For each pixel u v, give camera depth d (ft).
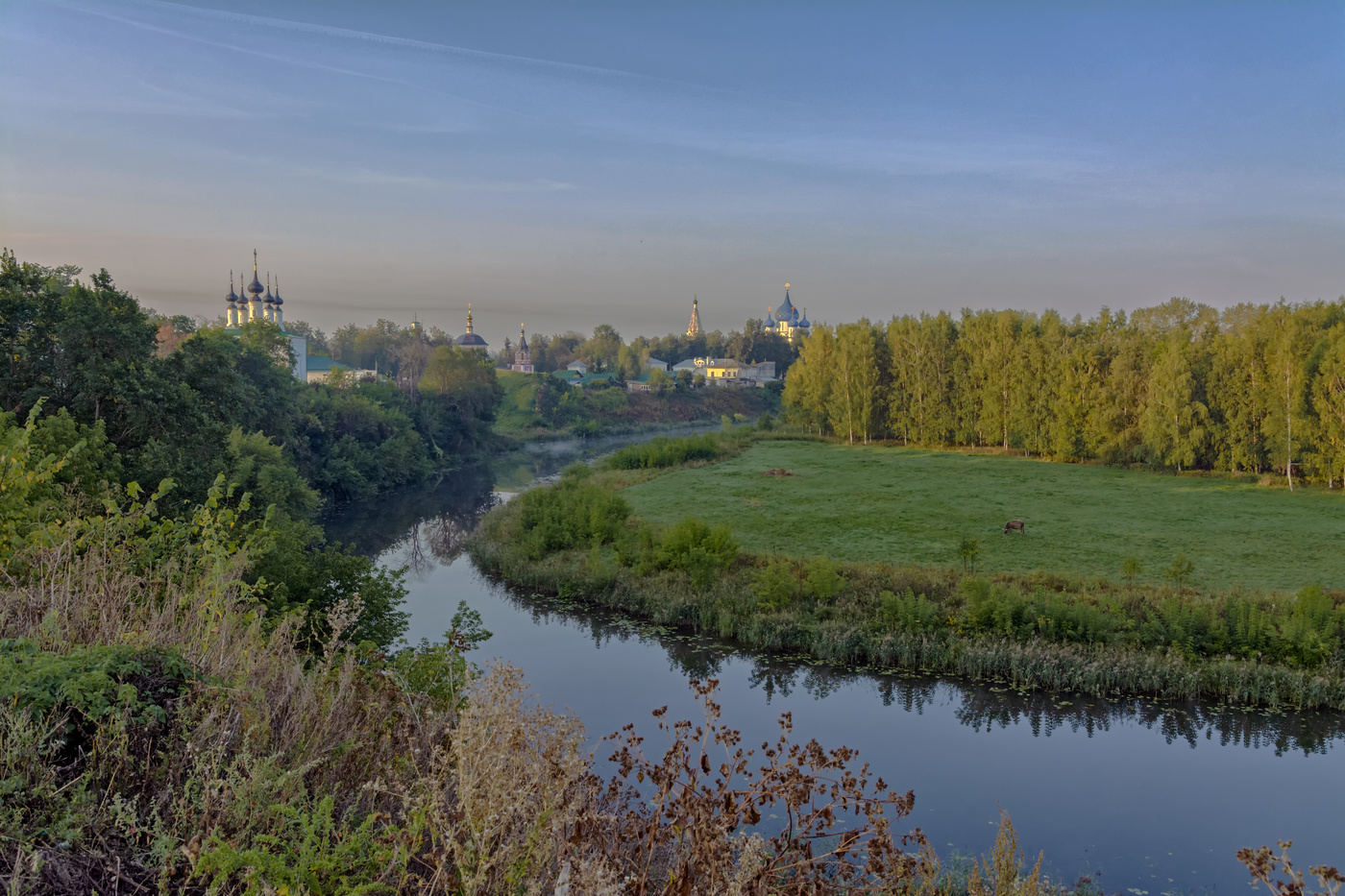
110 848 10.81
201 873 10.07
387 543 123.34
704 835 11.60
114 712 12.37
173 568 23.32
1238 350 164.55
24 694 12.26
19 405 72.02
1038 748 51.39
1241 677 59.21
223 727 13.21
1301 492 143.95
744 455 219.00
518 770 11.49
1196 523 116.47
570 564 94.38
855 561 95.86
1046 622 67.77
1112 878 36.52
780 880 12.50
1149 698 59.47
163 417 80.89
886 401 249.55
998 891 16.93
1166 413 170.09
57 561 19.33
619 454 198.70
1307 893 9.79
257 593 33.22
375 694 17.54
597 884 10.32
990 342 221.25
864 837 12.83
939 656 66.08
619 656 68.69
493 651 69.41
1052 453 205.57
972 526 117.19
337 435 188.24
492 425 316.19
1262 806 43.93
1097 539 106.93
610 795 14.12
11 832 10.16
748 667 66.44
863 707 58.39
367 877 11.36
